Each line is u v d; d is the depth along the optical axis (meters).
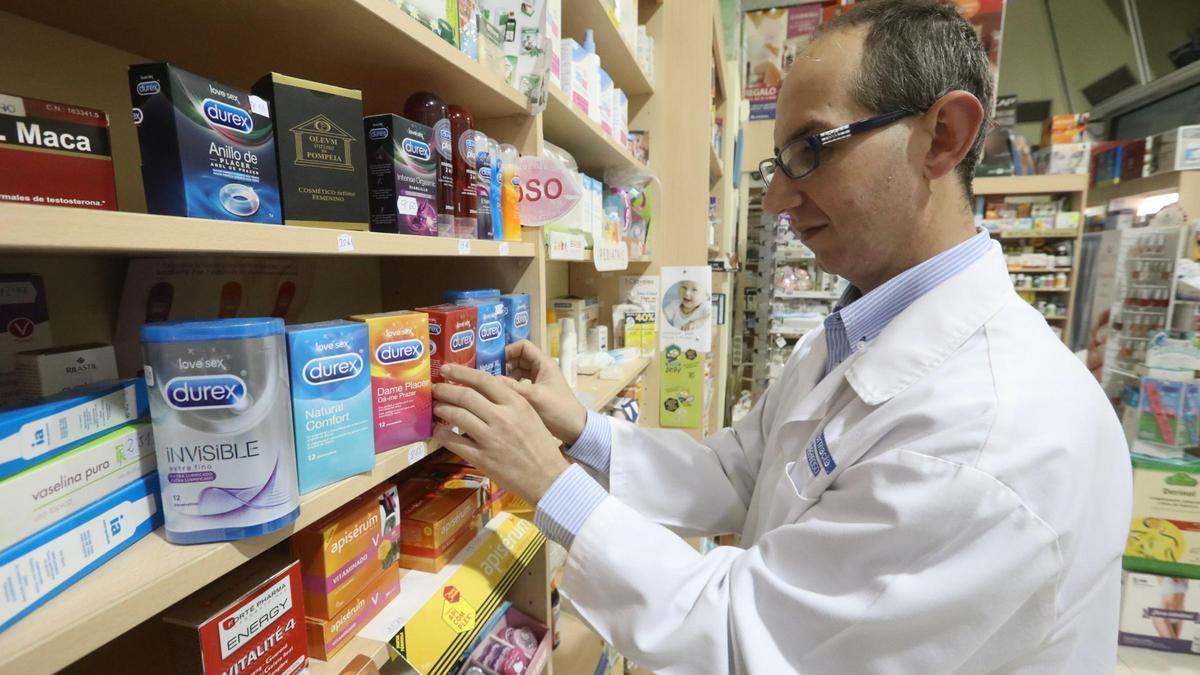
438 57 0.79
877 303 0.94
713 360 3.38
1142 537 2.58
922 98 0.78
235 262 0.85
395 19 0.68
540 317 1.17
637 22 2.13
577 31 1.58
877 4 0.82
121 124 0.72
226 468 0.51
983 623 0.65
